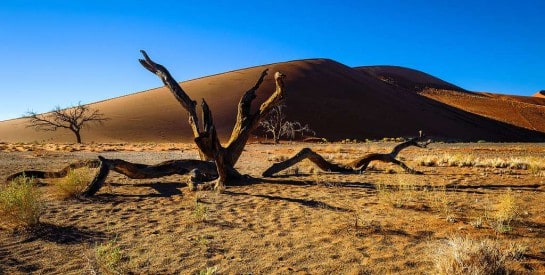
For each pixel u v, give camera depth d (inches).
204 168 441.7
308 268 189.2
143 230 250.5
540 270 180.7
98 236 237.5
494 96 7037.4
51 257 202.7
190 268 189.0
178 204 327.9
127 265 192.1
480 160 709.3
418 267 187.8
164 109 3016.7
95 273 178.9
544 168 590.2
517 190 388.5
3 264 192.2
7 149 1306.6
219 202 332.2
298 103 3038.9
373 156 548.1
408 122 3161.9
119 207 316.2
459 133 3211.1
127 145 1911.9
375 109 3250.5
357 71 4411.9
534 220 265.0
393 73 6624.0
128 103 3213.6
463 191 380.8
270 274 182.5
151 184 433.7
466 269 169.5
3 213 251.9
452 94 5718.5
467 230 241.1
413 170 541.0
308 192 377.7
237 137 467.2
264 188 403.2
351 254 205.8
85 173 413.1
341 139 2679.6
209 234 241.3
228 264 194.2
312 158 529.3
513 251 197.2
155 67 457.7
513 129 3745.1
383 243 221.5
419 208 303.6
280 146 1769.2
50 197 354.0
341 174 522.0
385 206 311.3
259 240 229.9
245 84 3356.3
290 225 259.8
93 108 3265.3
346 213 290.0
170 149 1483.8
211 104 2999.5
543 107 5172.2
